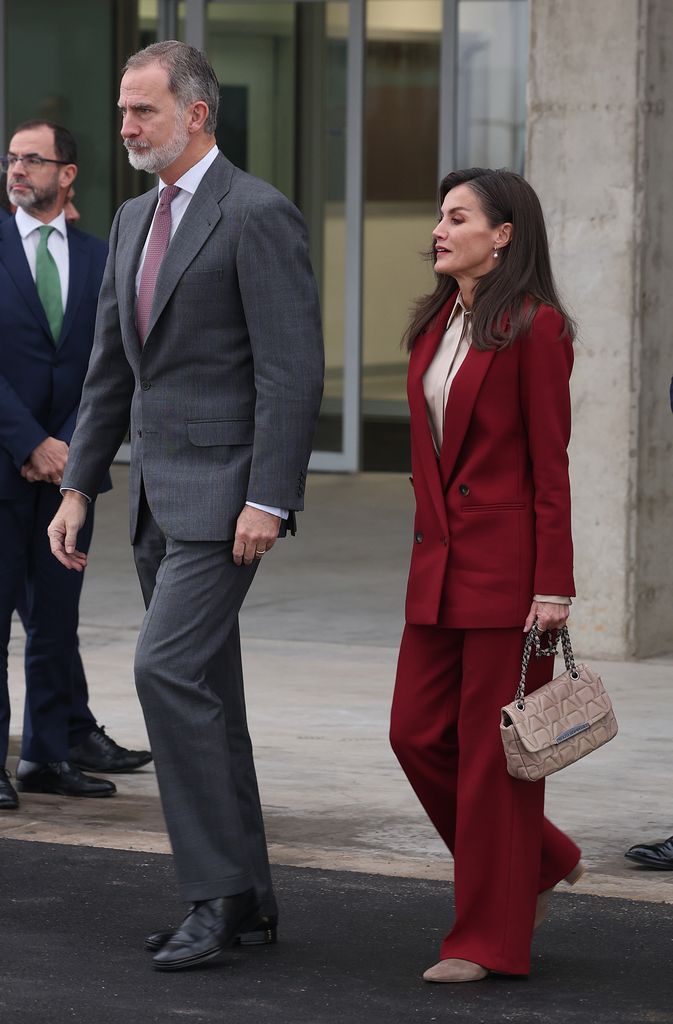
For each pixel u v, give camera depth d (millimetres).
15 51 18672
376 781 7637
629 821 7074
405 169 18688
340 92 17312
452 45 17719
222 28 17594
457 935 5379
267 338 5449
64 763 7492
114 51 18375
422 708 5422
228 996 5219
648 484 10031
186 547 5512
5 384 7234
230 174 5559
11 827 6980
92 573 12812
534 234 5289
